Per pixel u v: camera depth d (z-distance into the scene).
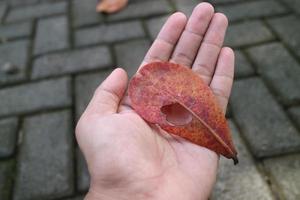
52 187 0.35
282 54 0.45
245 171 0.34
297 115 0.38
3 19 0.59
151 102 0.25
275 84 0.41
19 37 0.54
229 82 0.28
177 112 0.26
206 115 0.25
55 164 0.36
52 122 0.40
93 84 0.44
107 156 0.22
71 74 0.46
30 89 0.45
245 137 0.36
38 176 0.36
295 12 0.51
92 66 0.47
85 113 0.25
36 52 0.51
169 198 0.22
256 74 0.43
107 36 0.52
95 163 0.23
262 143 0.36
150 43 0.49
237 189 0.33
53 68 0.47
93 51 0.49
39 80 0.46
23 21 0.57
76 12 0.58
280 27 0.49
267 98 0.40
